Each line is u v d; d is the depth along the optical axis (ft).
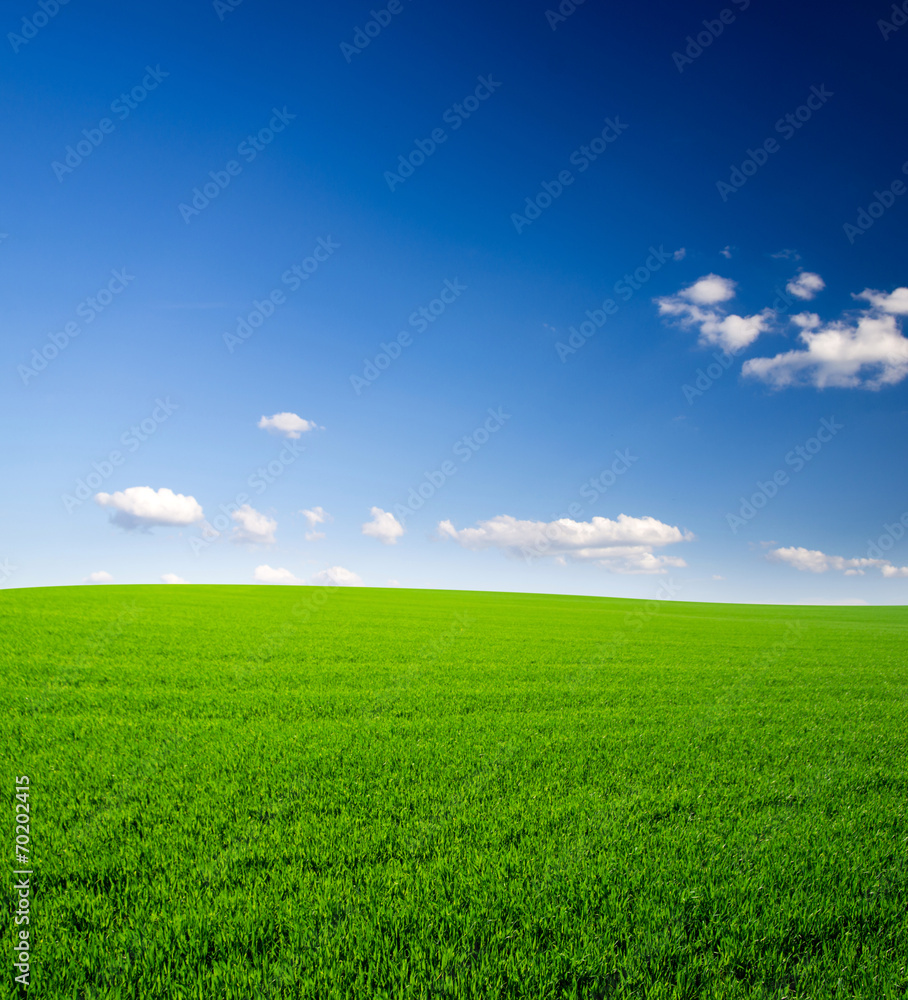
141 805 22.09
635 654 72.84
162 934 13.89
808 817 22.47
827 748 32.86
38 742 30.32
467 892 16.19
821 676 60.80
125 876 16.83
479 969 13.00
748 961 13.66
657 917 15.12
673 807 23.29
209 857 17.98
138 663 54.34
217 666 54.13
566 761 28.94
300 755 28.78
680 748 31.89
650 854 18.83
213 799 22.77
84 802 22.36
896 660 77.15
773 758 30.66
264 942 13.85
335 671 53.31
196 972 12.89
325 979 12.53
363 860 18.19
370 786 24.86
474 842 19.54
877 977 13.00
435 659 62.39
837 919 15.21
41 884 16.12
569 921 14.99
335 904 15.43
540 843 19.49
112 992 11.91
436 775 26.45
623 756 30.07
